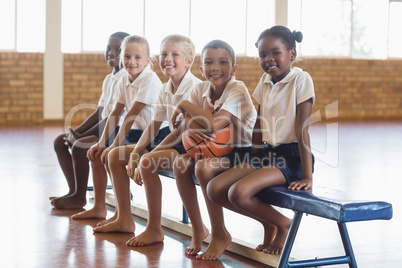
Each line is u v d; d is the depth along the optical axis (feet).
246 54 38.78
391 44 42.09
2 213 11.61
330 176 17.13
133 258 8.60
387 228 10.86
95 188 11.31
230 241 8.84
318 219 11.60
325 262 7.58
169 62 10.03
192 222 9.04
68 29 35.81
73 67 35.96
